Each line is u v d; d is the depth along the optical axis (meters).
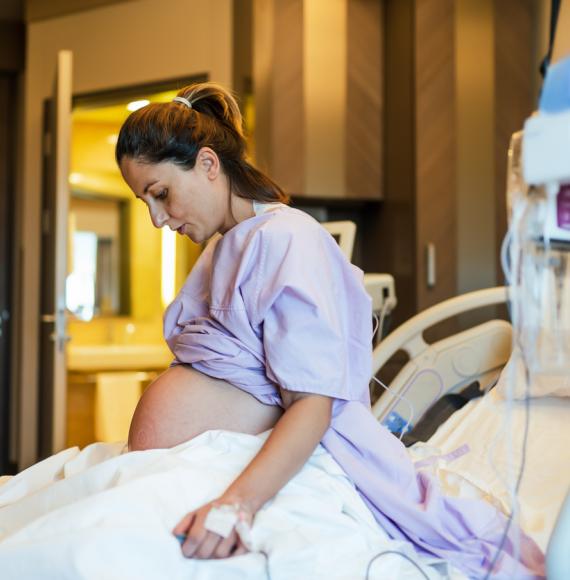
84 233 4.18
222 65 3.25
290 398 1.03
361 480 1.05
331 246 1.12
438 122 3.10
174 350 1.21
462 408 1.67
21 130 4.19
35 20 3.69
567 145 0.65
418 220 3.09
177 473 0.94
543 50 3.12
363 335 1.13
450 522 1.04
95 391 3.96
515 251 0.75
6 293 4.16
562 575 0.83
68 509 0.86
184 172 1.14
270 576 0.85
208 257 1.29
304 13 3.22
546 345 0.78
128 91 3.49
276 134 3.16
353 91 3.29
